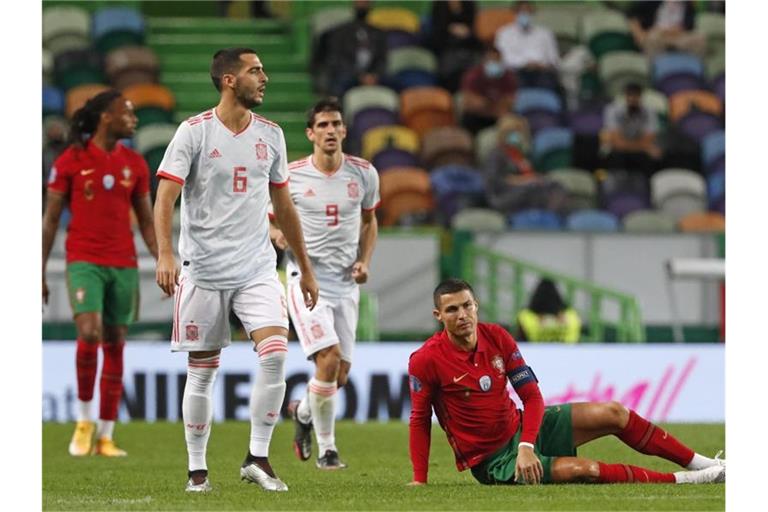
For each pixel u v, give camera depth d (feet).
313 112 119.55
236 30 285.23
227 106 91.25
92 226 129.59
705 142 245.86
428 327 201.57
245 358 170.81
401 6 289.74
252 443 93.81
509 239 204.23
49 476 111.14
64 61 260.01
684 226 224.53
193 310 91.66
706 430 152.97
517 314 197.06
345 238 120.06
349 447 137.39
